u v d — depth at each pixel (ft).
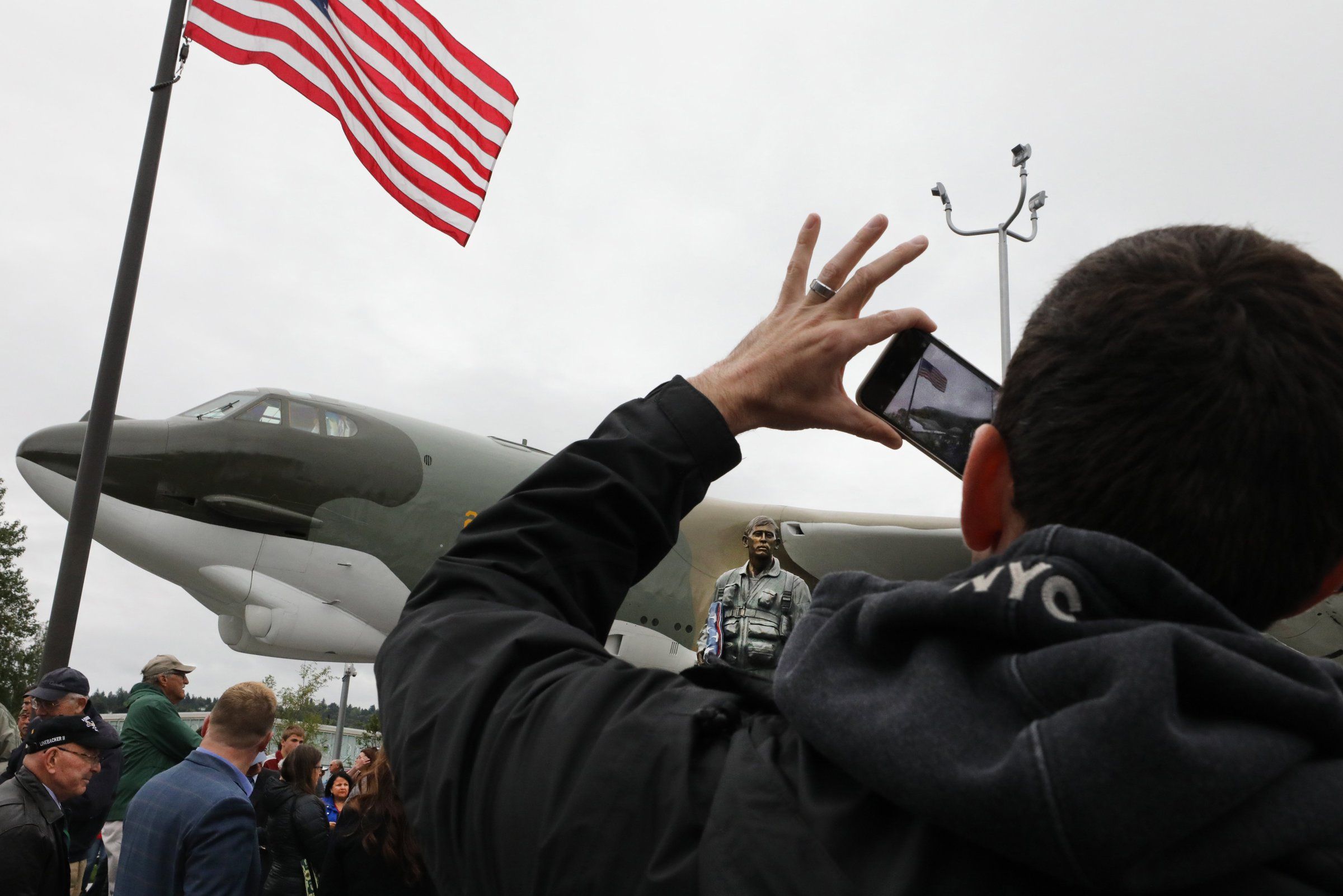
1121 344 2.19
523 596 3.32
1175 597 1.90
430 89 22.91
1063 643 1.85
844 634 2.25
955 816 1.74
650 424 3.62
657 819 2.27
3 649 107.96
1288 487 2.06
